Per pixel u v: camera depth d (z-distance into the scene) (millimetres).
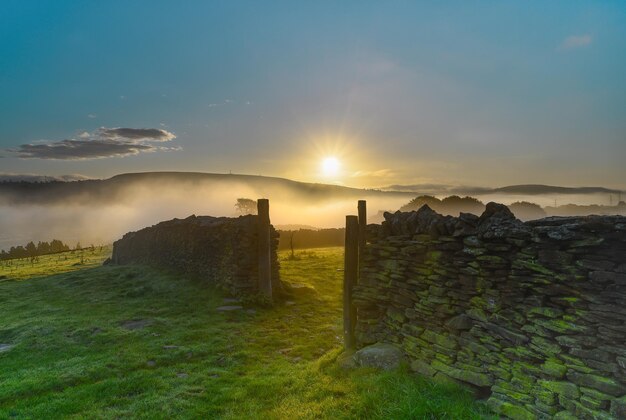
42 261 19969
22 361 4477
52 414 3209
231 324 5570
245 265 6828
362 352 3621
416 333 3420
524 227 2688
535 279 2600
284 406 3152
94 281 9164
